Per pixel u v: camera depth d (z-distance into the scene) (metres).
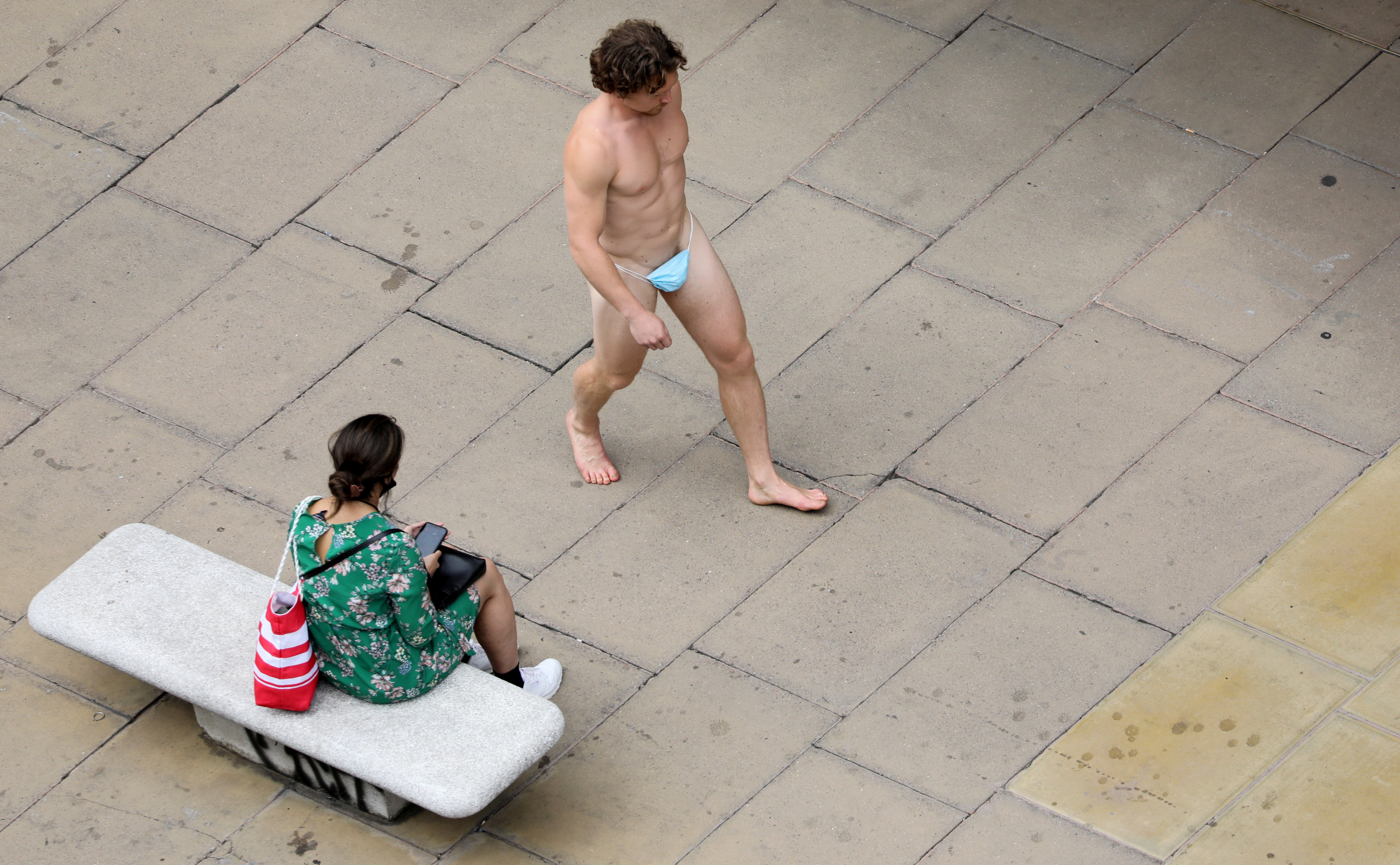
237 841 16.56
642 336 16.72
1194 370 20.69
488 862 16.31
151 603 16.61
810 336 21.53
